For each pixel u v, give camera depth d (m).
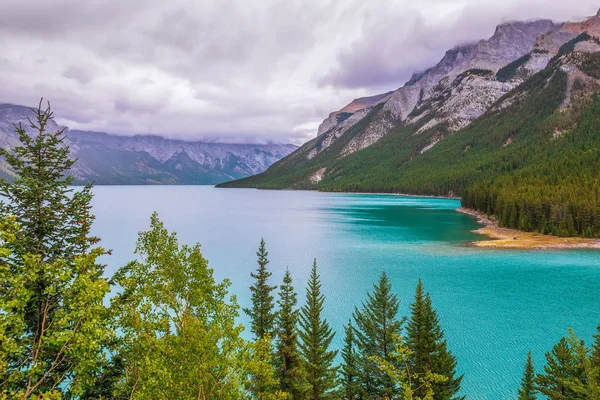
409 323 35.25
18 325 15.10
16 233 18.41
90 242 22.73
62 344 16.44
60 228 21.55
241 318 58.06
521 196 149.88
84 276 16.11
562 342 32.91
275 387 29.11
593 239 116.56
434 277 79.69
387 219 185.62
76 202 22.17
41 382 16.20
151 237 22.73
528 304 63.03
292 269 89.06
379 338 36.62
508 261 93.56
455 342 49.38
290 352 29.72
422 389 31.72
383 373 34.97
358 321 42.16
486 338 50.44
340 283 76.31
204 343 16.80
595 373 28.06
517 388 39.03
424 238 128.62
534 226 134.62
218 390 17.48
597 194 133.62
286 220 189.75
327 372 32.34
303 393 29.69
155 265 22.91
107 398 19.31
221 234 144.88
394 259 97.81
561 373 31.78
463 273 82.69
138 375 17.94
